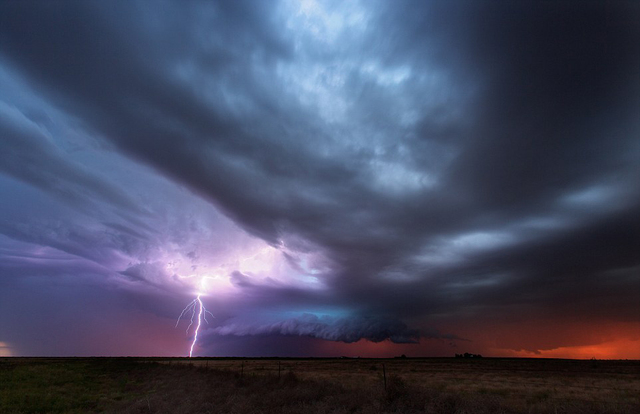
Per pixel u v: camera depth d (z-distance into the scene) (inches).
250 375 1040.2
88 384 1013.2
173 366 1681.8
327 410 487.2
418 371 1686.8
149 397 684.1
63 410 614.2
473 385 970.7
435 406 472.1
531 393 786.2
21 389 827.4
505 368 2010.3
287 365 2370.8
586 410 473.7
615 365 2427.4
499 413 447.8
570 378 1285.7
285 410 498.0
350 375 1304.1
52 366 1574.8
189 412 535.2
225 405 560.4
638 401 602.9
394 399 517.3
